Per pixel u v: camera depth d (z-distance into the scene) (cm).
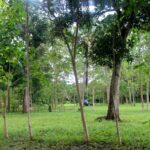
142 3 496
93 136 1427
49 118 2730
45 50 2184
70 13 1217
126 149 1129
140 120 2280
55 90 4700
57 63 3328
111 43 1553
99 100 7531
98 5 1197
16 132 1666
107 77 4062
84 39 1449
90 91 5959
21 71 1527
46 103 4966
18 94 4262
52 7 1238
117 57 1583
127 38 1884
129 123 2022
